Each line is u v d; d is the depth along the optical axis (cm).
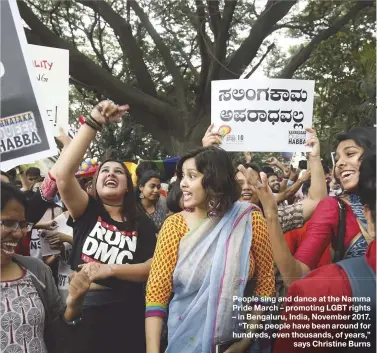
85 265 244
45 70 249
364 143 244
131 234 247
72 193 240
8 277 233
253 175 251
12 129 242
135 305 247
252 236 232
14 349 229
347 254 244
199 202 231
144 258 248
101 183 245
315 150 256
